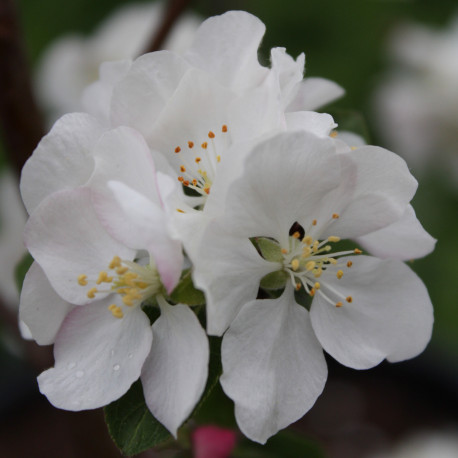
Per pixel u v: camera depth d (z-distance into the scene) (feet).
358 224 0.93
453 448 1.50
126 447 0.91
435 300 1.69
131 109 0.93
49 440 1.56
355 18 1.92
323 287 0.94
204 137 0.95
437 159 1.73
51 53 1.71
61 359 0.92
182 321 0.90
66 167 0.92
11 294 1.28
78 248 0.92
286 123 0.91
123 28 1.58
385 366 1.64
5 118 1.06
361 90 1.86
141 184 0.90
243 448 1.09
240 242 0.91
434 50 1.73
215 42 0.96
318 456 1.09
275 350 0.91
